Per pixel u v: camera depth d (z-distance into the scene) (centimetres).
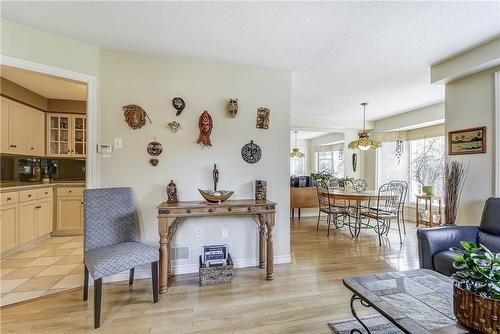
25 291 233
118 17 202
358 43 242
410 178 576
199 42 242
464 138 284
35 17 203
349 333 175
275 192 304
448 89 302
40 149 415
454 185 287
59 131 436
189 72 277
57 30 223
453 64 275
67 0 182
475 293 113
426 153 542
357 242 400
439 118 461
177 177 272
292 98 431
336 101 450
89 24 213
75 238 399
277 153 305
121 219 232
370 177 628
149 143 265
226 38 234
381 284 157
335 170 729
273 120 304
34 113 402
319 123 592
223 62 286
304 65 295
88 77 246
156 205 267
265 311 203
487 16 198
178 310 203
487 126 262
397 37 230
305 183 573
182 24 212
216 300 219
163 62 270
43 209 379
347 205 514
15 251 334
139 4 186
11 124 356
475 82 272
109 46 251
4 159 385
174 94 272
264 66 298
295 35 228
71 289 237
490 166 260
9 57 208
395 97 423
